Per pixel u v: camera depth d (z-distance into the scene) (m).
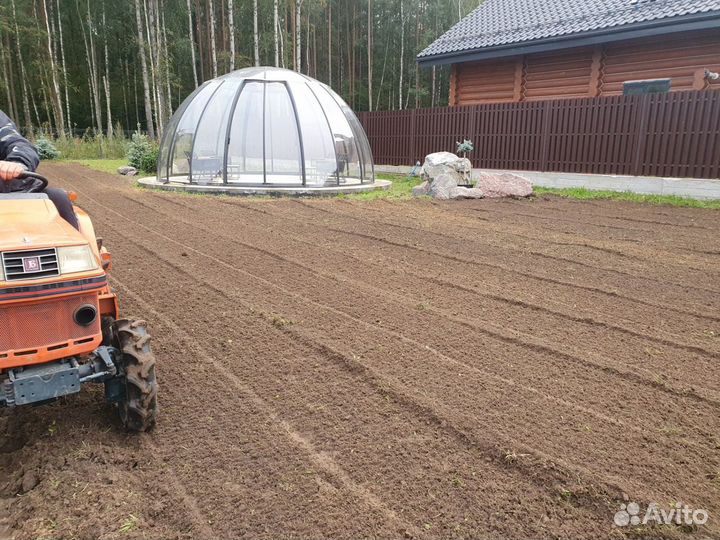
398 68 40.16
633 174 12.42
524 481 2.65
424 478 2.67
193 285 5.70
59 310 2.67
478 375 3.73
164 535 2.28
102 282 2.80
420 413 3.25
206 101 13.30
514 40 15.33
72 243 2.75
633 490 2.58
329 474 2.68
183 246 7.42
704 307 5.12
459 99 18.11
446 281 5.89
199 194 12.44
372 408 3.30
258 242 7.72
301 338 4.35
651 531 2.34
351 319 4.77
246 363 3.91
